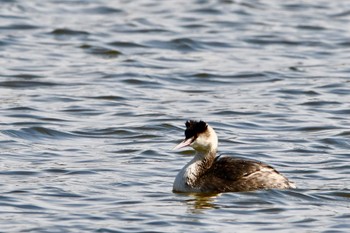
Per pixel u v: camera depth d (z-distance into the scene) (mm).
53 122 22750
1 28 34156
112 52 31453
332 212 15773
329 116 23859
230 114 23875
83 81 27484
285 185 16984
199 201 16359
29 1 39031
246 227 14977
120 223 15078
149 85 27359
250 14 37969
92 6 38562
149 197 16641
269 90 26828
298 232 14766
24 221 15141
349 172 18516
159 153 19938
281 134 21953
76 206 16000
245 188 16797
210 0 40094
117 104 24938
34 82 27172
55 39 33094
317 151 20375
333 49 32750
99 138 21453
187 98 25812
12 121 22750
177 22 36250
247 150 20344
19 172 18219
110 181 17641
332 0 41156
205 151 17250
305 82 27781
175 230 14766
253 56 31469
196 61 30625
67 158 19484
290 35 34500
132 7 38781
